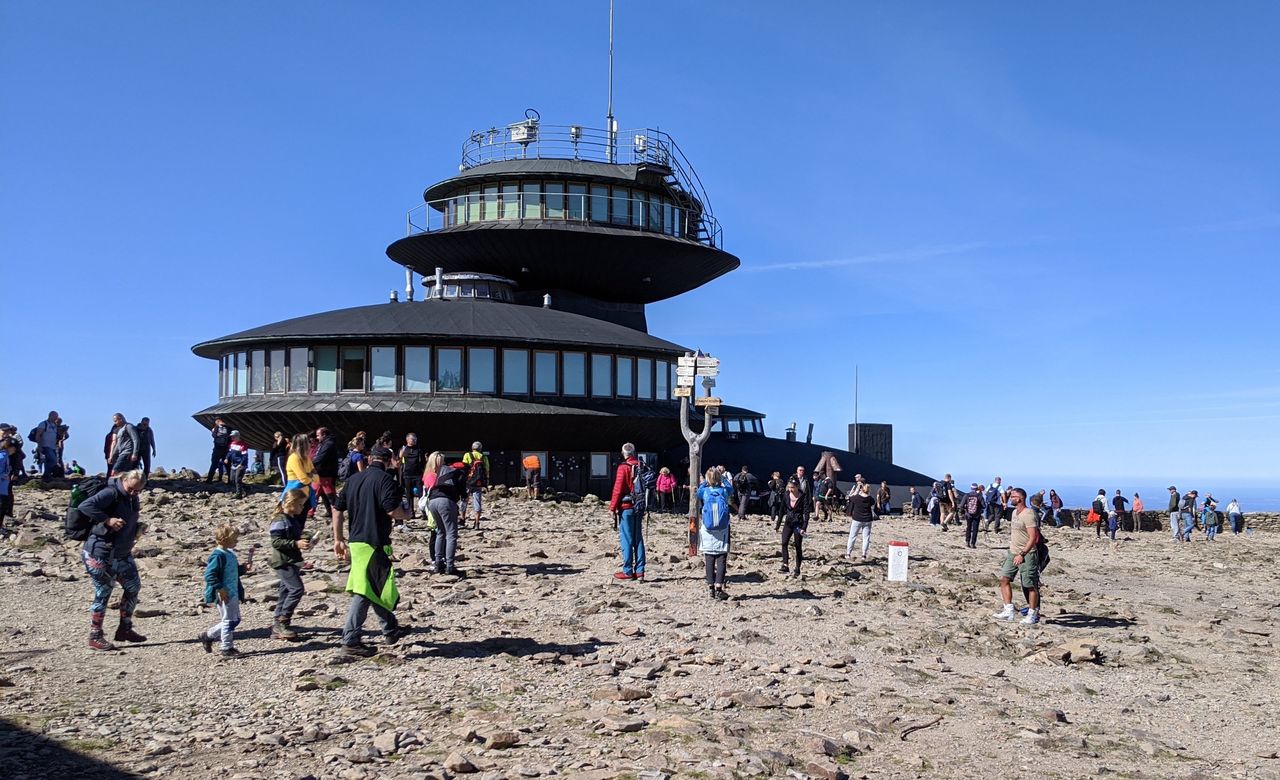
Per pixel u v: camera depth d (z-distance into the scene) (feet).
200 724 31.99
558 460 153.58
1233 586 92.68
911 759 31.27
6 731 30.42
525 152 206.28
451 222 206.90
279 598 44.52
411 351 146.30
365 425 143.64
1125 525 199.00
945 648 50.29
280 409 143.84
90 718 32.19
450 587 60.49
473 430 145.79
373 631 47.09
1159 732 37.22
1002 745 33.47
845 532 125.18
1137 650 51.70
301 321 156.56
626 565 66.08
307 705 34.45
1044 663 48.49
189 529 82.69
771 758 29.68
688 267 207.21
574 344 151.43
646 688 38.55
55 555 65.67
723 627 51.90
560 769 28.27
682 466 199.93
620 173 200.95
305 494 45.29
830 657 46.01
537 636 47.24
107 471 93.04
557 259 197.67
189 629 46.70
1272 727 38.70
